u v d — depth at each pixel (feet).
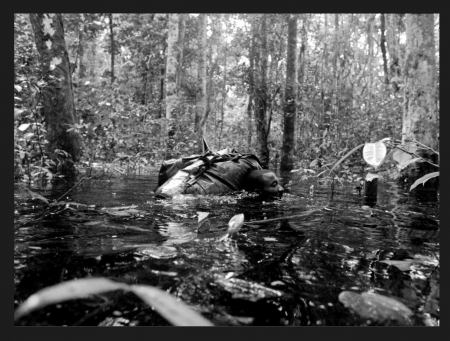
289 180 17.61
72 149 16.03
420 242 4.90
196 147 31.14
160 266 3.63
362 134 26.27
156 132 31.22
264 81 36.70
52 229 5.23
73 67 23.29
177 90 38.83
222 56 56.54
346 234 5.37
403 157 5.05
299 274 3.54
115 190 10.74
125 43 37.88
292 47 33.04
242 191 10.18
